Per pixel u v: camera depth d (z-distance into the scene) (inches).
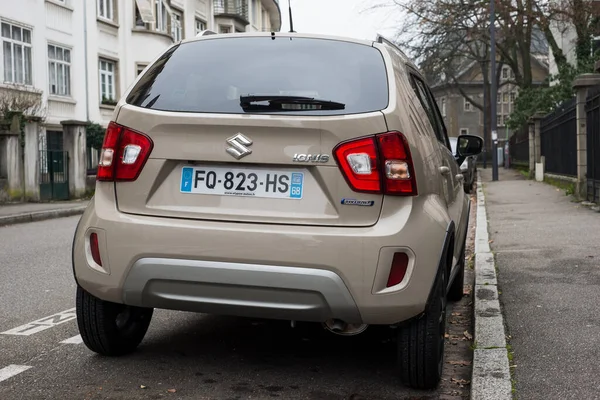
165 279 146.8
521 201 641.0
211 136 148.1
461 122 3587.6
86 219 156.9
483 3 1218.0
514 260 312.0
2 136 739.4
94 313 168.1
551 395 147.0
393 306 141.6
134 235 148.7
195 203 149.3
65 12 1059.9
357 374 168.9
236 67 160.9
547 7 1135.6
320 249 140.7
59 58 1052.5
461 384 162.2
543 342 185.0
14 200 752.3
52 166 816.9
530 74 1456.7
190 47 170.7
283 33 170.4
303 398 152.0
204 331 206.1
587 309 218.5
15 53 949.2
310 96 150.9
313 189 145.3
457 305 249.4
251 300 144.3
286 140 145.3
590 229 400.2
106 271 151.6
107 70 1196.5
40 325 215.0
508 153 1678.2
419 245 143.7
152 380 162.1
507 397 144.9
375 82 154.0
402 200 145.2
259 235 142.6
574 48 1256.8
